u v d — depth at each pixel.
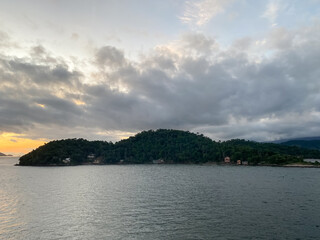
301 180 125.00
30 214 57.34
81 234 43.62
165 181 129.88
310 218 51.56
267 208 60.56
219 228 45.81
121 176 168.38
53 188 103.62
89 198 77.69
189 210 59.62
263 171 198.38
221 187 100.06
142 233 43.69
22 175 182.38
